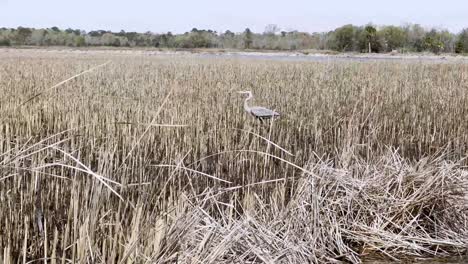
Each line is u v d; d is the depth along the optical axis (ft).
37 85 48.80
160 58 118.01
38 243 14.97
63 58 109.70
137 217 12.61
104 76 62.03
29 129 26.35
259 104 40.91
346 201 20.51
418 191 20.89
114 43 267.39
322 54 197.67
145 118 28.91
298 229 18.88
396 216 20.66
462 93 46.39
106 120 28.12
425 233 20.25
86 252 12.39
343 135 30.09
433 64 94.58
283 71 73.92
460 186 21.45
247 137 26.73
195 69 76.33
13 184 16.14
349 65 85.10
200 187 21.86
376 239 19.60
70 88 47.14
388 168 22.75
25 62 88.53
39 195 16.92
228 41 261.85
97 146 24.00
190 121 29.27
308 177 20.65
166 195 19.94
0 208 14.79
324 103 39.91
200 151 26.12
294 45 249.96
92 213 13.26
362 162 24.27
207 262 13.53
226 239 14.43
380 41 205.16
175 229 13.48
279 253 16.61
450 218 20.94
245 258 16.08
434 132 32.89
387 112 39.22
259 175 22.93
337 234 19.25
